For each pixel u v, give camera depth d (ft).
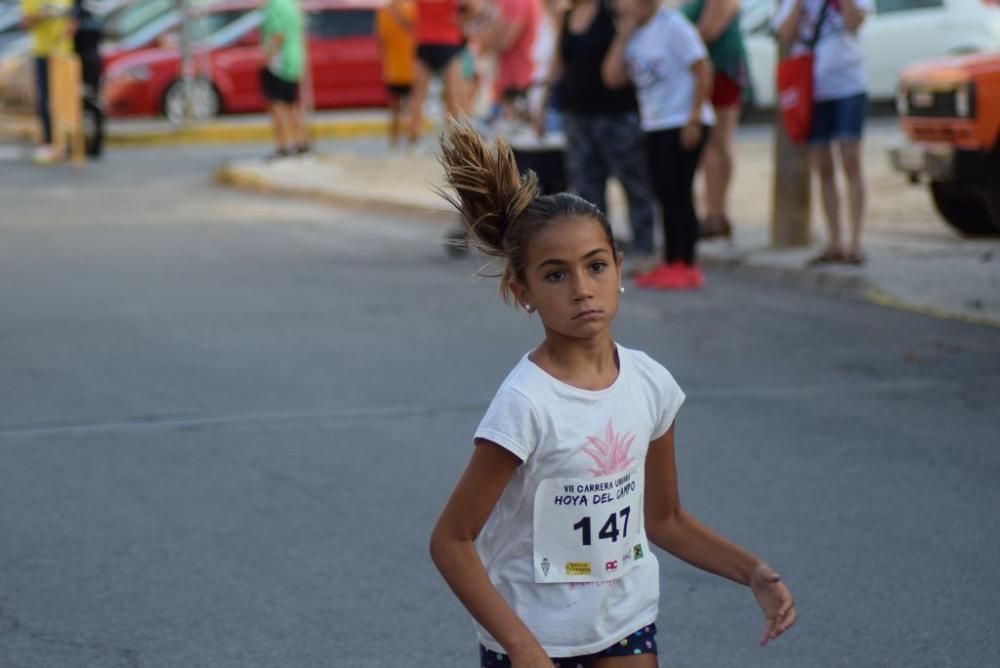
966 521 37.99
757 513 38.70
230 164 132.87
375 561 35.70
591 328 19.25
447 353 58.03
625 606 20.58
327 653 30.60
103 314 66.74
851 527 37.58
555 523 19.92
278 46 128.57
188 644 31.14
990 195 74.79
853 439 45.39
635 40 68.90
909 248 76.69
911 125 78.54
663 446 21.08
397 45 136.26
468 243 20.54
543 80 76.69
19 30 178.29
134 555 36.35
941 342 58.23
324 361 56.85
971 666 29.50
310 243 90.53
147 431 47.37
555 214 19.29
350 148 147.23
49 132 141.79
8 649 30.94
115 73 168.55
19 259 83.71
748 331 61.00
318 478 42.24
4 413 49.70
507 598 20.22
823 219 87.76
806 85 68.08
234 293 72.02
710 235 80.94
